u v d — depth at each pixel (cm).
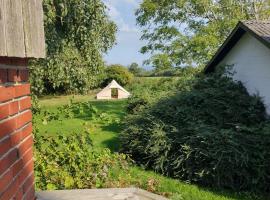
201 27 1800
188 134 848
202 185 793
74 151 514
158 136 860
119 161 610
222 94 986
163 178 825
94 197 337
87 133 578
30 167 241
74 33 929
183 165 816
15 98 209
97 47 972
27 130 234
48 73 909
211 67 1244
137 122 946
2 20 176
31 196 242
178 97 987
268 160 747
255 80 1047
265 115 995
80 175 479
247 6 1959
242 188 763
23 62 227
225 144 780
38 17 233
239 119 947
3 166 184
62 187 441
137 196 354
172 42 1808
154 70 1852
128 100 1432
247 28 1002
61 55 920
